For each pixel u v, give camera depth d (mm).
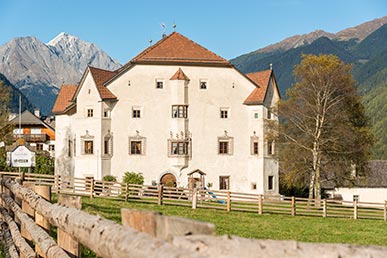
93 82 56812
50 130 93938
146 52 58312
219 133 58281
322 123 54594
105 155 56375
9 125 67188
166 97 57844
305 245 3299
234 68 58812
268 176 58219
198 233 3197
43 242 8000
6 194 16031
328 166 55469
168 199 39594
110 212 28938
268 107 58812
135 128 57219
